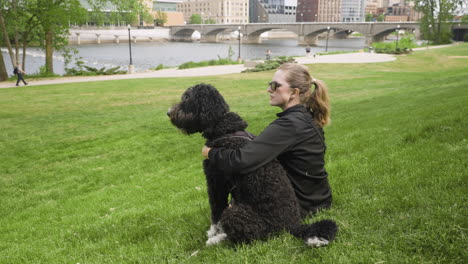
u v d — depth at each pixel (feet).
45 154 35.06
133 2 144.66
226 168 8.39
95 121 49.42
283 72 9.39
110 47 347.97
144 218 15.94
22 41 124.67
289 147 8.88
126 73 131.75
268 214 8.57
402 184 12.60
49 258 13.46
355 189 13.30
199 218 13.47
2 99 71.77
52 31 127.44
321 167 9.84
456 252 7.54
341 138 25.76
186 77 107.65
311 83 9.50
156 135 39.83
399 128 24.97
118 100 68.28
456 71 99.96
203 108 8.76
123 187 24.22
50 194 24.73
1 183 27.89
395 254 7.91
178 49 334.24
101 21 146.82
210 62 156.15
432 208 9.76
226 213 8.73
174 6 634.02
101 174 28.19
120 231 14.71
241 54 285.64
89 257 12.50
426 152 16.69
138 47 356.79
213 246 9.91
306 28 389.80
